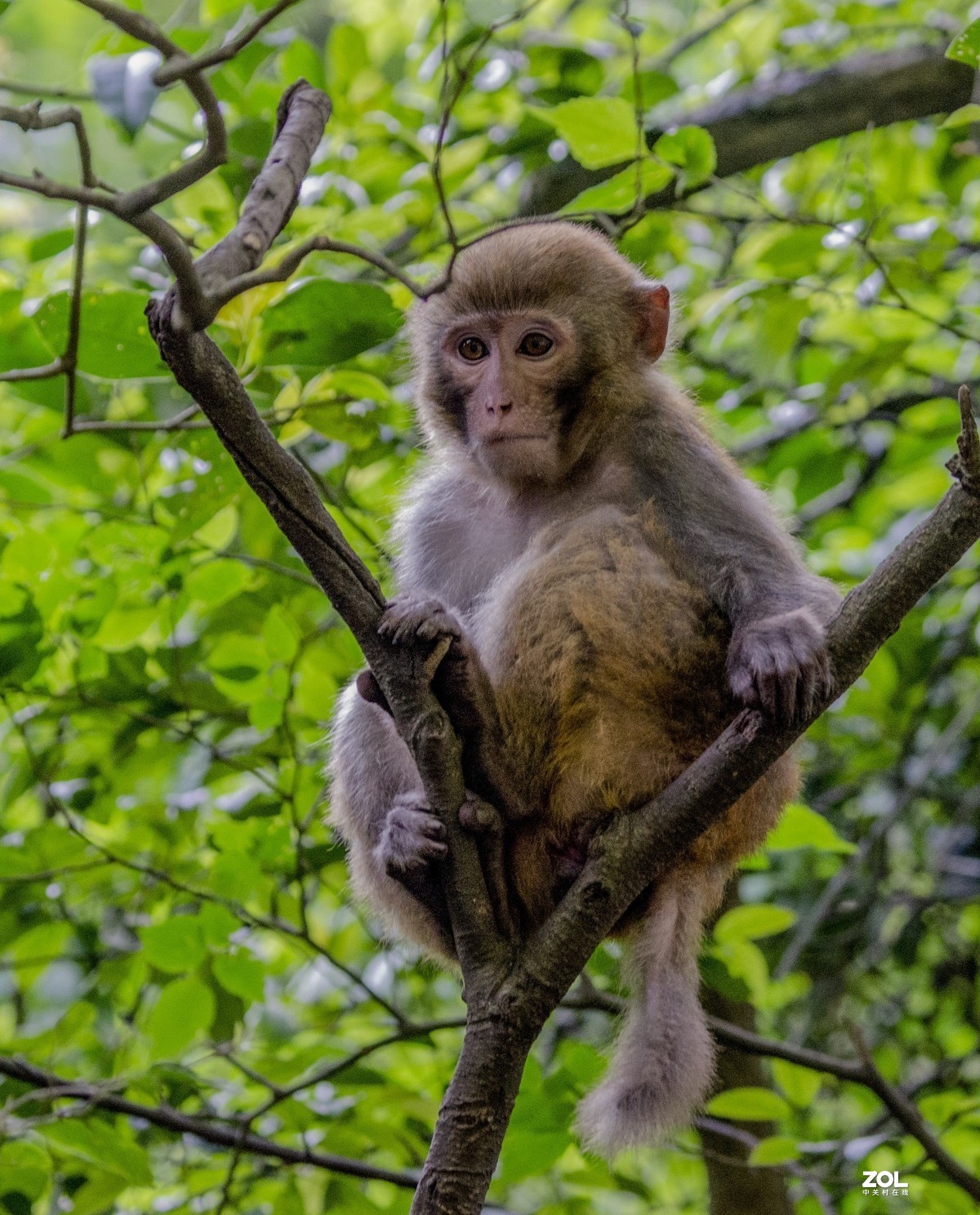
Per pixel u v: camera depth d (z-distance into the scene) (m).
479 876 7.00
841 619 6.74
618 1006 10.29
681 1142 11.59
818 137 13.84
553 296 8.79
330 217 12.04
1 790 12.91
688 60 17.61
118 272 12.96
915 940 14.51
